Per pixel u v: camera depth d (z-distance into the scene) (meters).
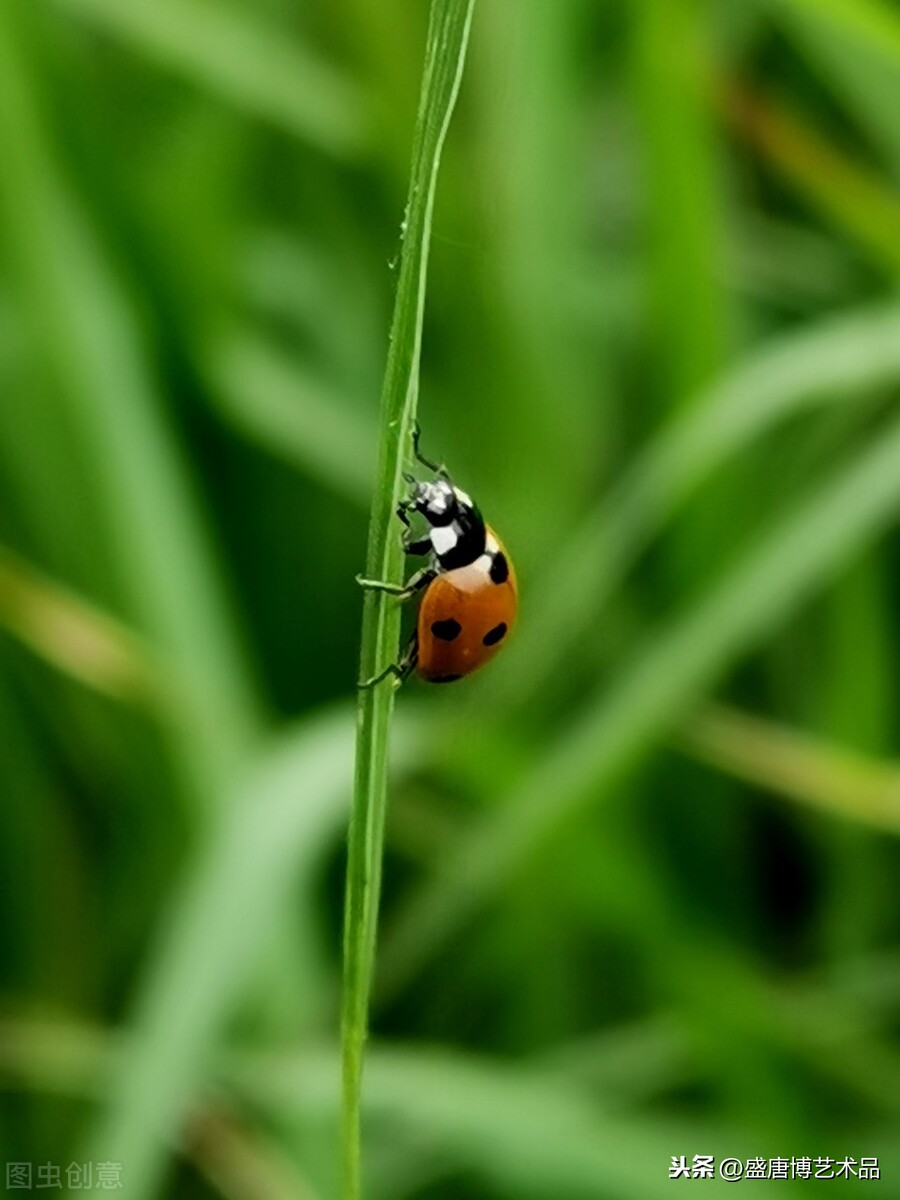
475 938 0.14
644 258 0.14
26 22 0.14
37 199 0.14
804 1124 0.13
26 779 0.14
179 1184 0.13
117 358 0.14
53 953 0.14
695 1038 0.13
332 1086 0.13
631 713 0.13
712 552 0.14
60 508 0.14
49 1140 0.14
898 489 0.13
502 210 0.14
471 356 0.14
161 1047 0.12
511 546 0.14
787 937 0.14
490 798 0.13
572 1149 0.13
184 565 0.14
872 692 0.14
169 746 0.14
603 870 0.13
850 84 0.14
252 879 0.13
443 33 0.10
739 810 0.14
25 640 0.14
